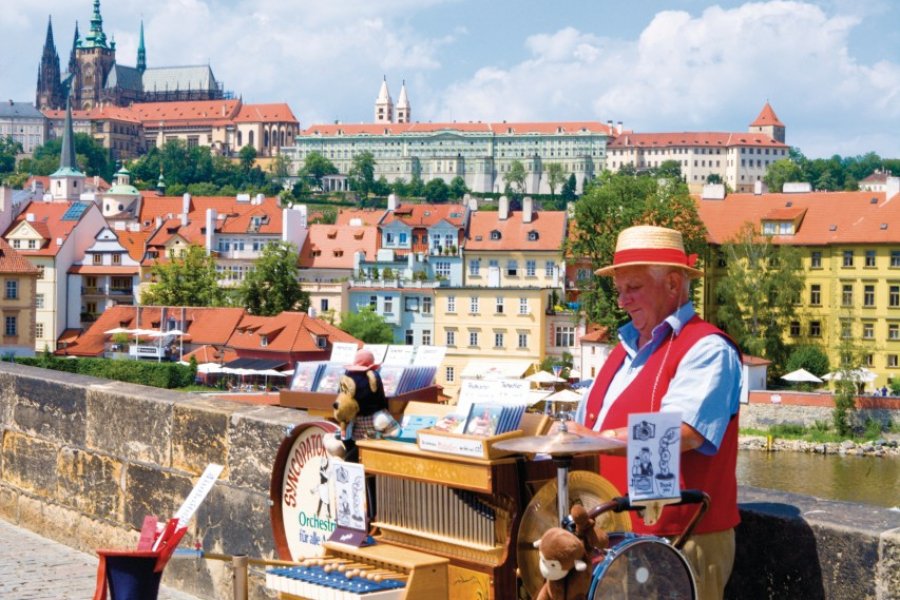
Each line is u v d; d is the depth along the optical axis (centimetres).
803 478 8238
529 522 782
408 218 15738
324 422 976
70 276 15338
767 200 13500
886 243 12312
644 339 861
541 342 13262
